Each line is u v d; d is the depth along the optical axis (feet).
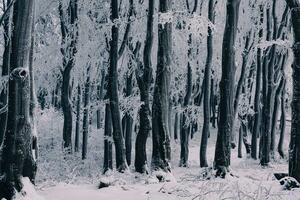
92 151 80.18
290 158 28.48
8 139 25.85
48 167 46.96
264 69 65.98
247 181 32.58
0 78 48.24
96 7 63.67
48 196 27.35
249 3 69.46
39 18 67.36
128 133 62.69
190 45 65.51
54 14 71.77
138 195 27.58
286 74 74.33
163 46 37.81
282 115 79.46
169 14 35.86
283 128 79.15
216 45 69.31
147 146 84.58
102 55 64.69
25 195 25.32
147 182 34.09
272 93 64.34
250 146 78.69
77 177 40.06
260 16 68.59
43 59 67.21
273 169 57.00
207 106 62.44
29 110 26.84
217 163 36.29
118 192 28.58
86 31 62.59
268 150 62.44
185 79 76.95
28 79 26.50
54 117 87.61
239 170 54.13
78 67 65.51
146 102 43.14
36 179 36.81
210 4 59.88
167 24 37.99
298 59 28.66
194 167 63.26
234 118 69.36
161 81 37.65
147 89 43.52
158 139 36.96
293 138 28.43
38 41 68.85
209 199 24.32
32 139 27.17
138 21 57.67
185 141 65.87
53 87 76.54
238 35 69.92
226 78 37.06
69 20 65.46
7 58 49.01
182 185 29.07
